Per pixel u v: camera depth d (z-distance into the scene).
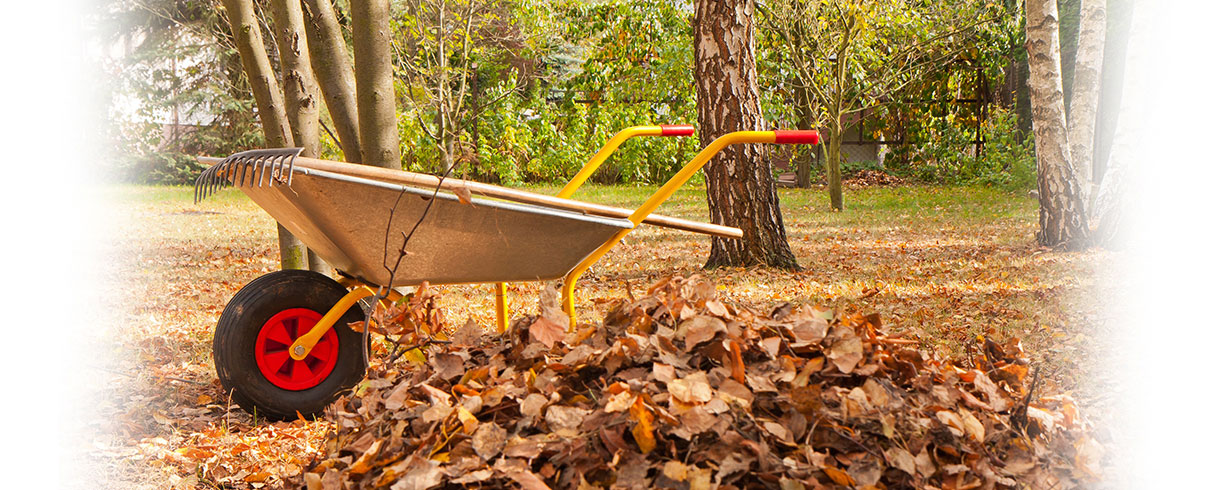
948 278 7.54
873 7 15.56
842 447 1.80
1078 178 9.70
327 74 4.88
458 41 17.27
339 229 3.01
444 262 3.12
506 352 2.29
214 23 23.09
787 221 13.75
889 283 7.20
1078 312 5.82
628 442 1.78
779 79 19.19
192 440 3.34
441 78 16.22
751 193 8.21
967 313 5.75
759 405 1.88
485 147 21.20
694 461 1.72
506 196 2.94
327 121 17.05
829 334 2.10
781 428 1.78
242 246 10.77
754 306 6.09
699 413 1.75
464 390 2.04
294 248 5.35
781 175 23.78
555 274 3.22
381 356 4.37
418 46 16.84
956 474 1.81
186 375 4.37
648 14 20.61
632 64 21.38
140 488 2.88
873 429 1.84
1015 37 21.97
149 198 18.31
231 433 3.44
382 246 3.06
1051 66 9.70
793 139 2.94
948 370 2.29
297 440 3.27
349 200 2.92
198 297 6.96
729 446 1.73
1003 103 23.97
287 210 3.14
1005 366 2.40
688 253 9.73
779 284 7.22
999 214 14.60
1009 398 2.20
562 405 1.94
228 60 23.89
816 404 1.82
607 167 22.75
